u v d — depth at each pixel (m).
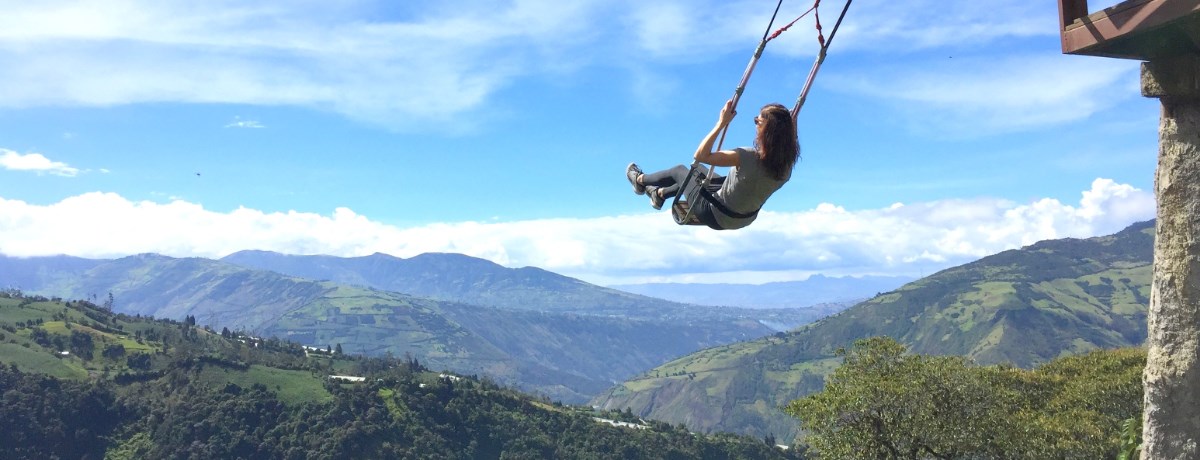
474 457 181.50
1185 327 5.84
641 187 7.28
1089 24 5.96
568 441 192.75
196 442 166.12
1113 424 37.56
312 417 181.12
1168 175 6.04
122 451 166.38
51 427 163.88
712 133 6.04
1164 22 5.27
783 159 5.87
